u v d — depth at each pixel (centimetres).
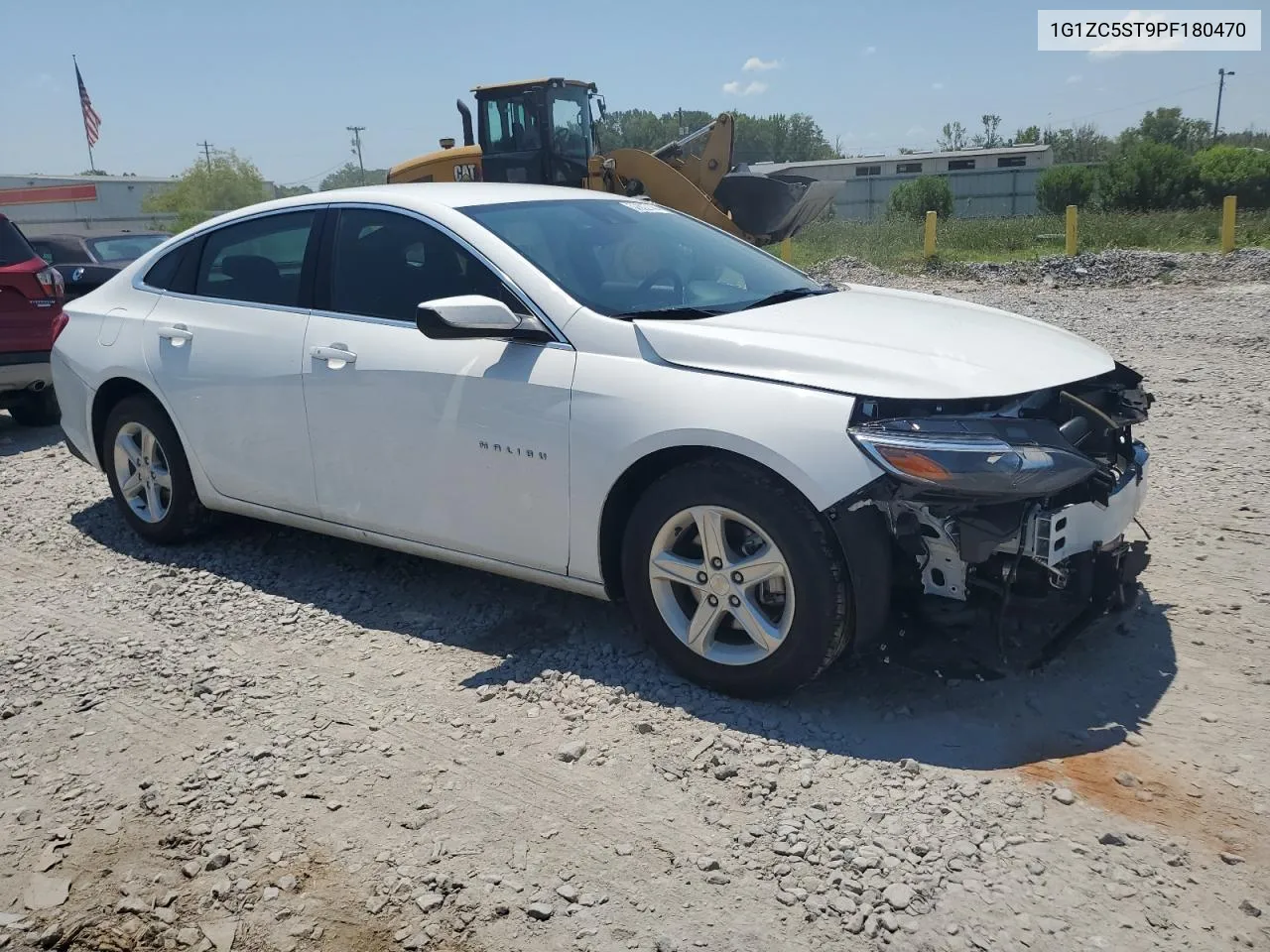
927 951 243
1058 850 276
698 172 1493
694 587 357
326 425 439
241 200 7150
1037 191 3297
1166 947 242
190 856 288
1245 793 297
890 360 337
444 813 302
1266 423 696
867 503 323
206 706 370
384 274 434
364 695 374
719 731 339
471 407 392
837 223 2905
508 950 249
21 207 6316
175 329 495
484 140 1489
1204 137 7306
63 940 258
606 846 285
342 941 254
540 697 366
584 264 412
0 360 777
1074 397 352
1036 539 326
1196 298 1392
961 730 334
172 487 515
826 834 286
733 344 352
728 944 248
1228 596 425
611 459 359
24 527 583
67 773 332
